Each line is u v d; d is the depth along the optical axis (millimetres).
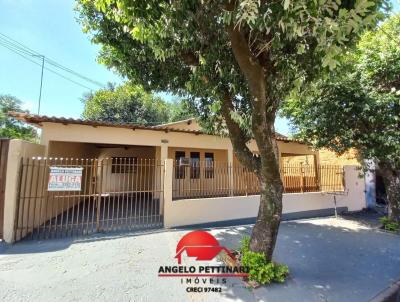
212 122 5727
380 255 5496
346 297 3742
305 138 8953
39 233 6020
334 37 2492
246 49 3307
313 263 4922
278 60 3664
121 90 21578
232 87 4504
